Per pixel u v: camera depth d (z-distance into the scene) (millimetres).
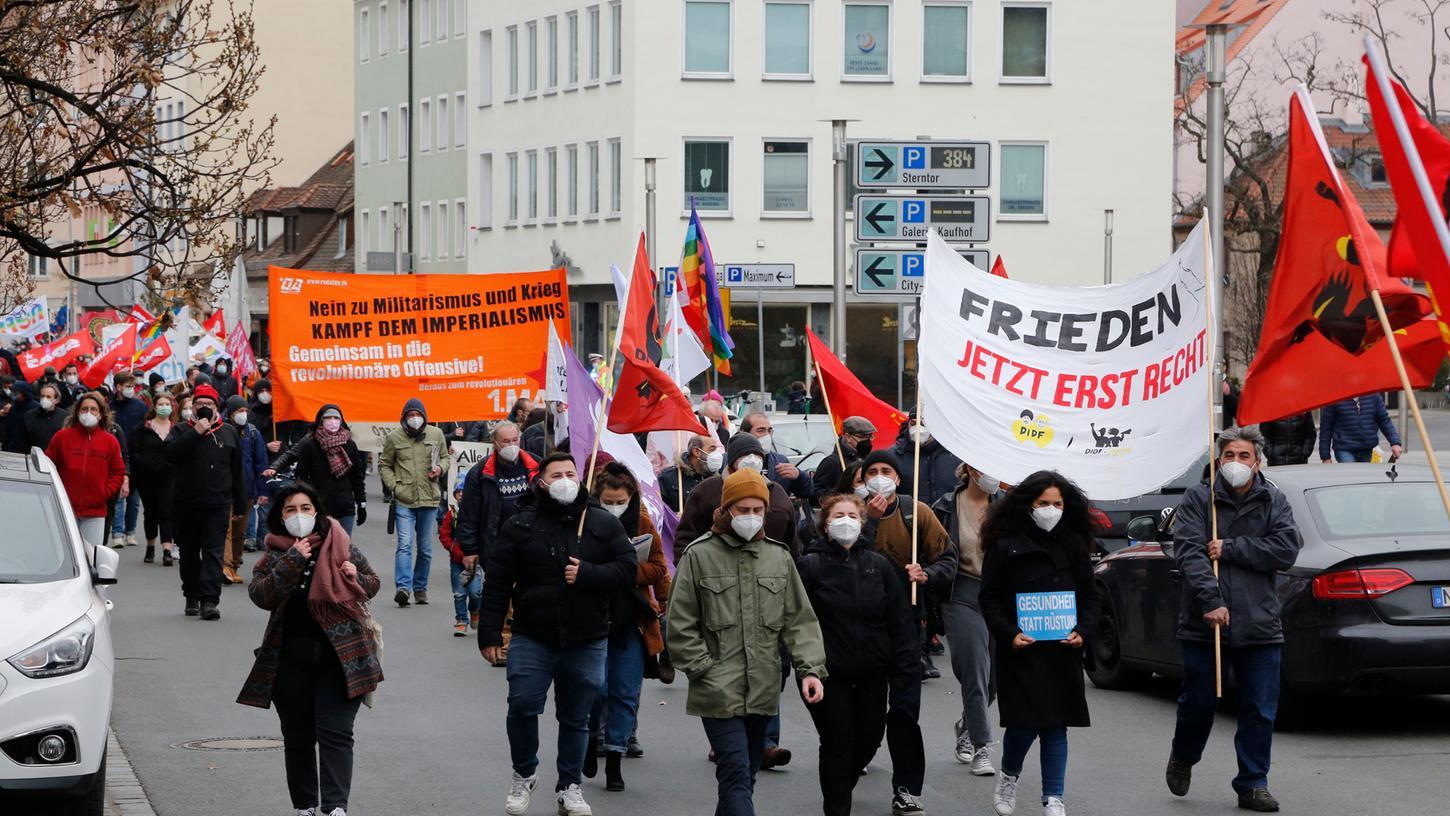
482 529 16422
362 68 72500
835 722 9391
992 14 53906
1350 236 9586
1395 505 12422
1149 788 10625
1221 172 23328
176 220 16406
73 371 32969
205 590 18375
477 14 62031
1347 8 64188
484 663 15609
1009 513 9602
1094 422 11273
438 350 21047
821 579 9422
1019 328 11281
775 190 53656
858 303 53469
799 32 53656
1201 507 10219
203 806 10070
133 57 16328
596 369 25281
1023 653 9562
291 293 20812
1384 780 10742
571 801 9844
